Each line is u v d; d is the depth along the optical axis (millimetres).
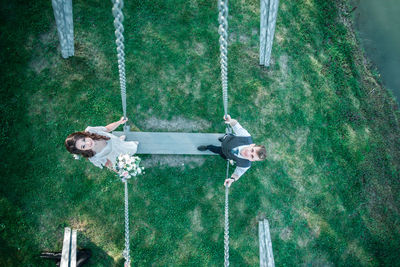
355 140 6363
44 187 5312
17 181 5250
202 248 5648
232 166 5809
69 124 5422
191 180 5680
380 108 6758
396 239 6523
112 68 5574
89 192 5422
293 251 5898
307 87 6148
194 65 5781
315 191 6035
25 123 5309
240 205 5773
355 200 6285
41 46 5398
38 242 5273
